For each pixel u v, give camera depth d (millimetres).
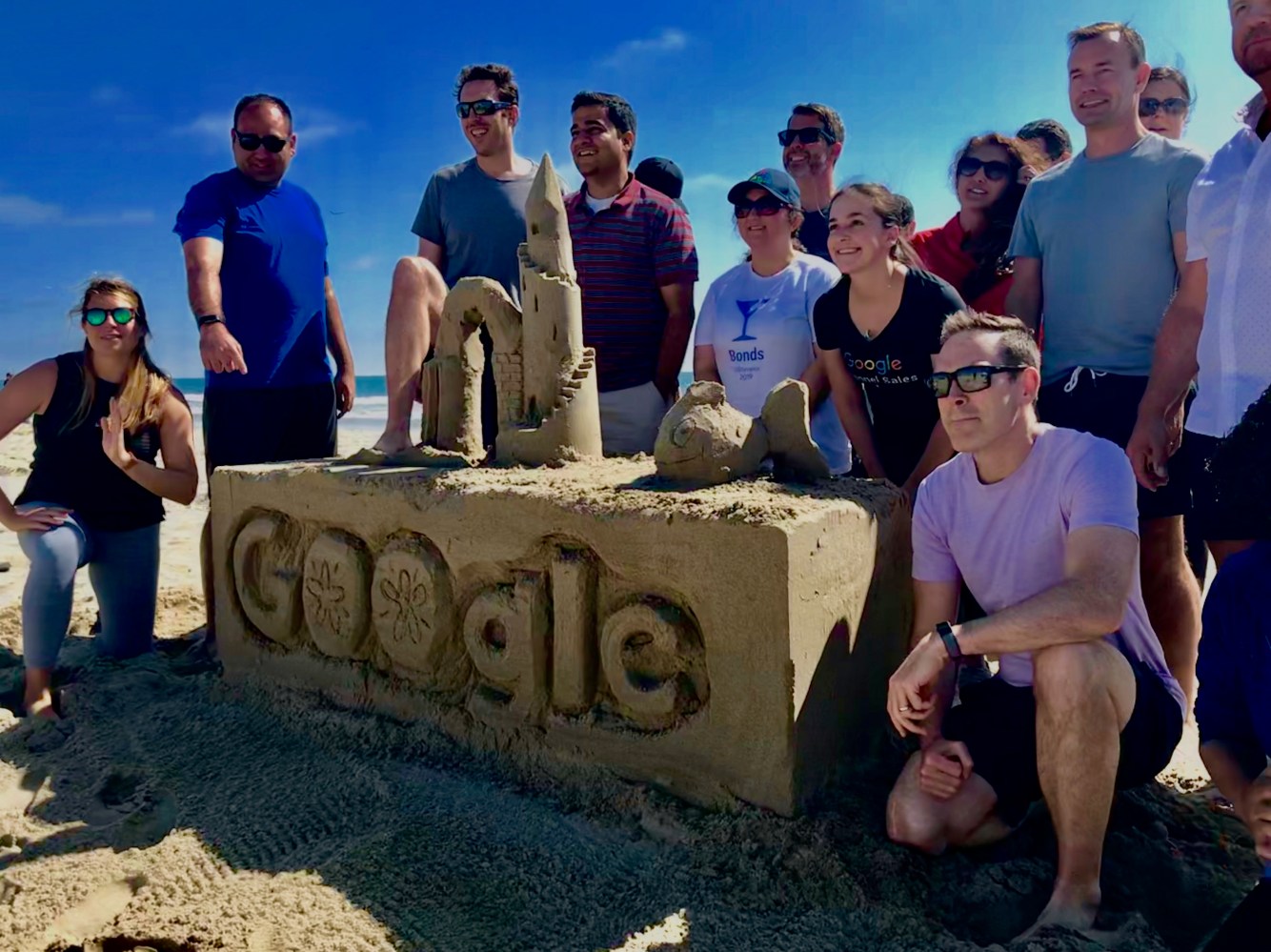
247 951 2074
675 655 2508
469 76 4246
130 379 3535
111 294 3438
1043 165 3896
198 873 2396
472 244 4324
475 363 3547
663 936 2047
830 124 4484
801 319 3756
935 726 2285
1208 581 4820
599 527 2621
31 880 2424
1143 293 3152
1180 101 4098
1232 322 2545
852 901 2125
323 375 4250
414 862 2375
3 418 3504
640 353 4188
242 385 4000
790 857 2242
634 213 4113
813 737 2420
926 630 2469
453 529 2945
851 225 3082
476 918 2166
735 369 3857
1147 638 2232
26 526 3365
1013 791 2266
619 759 2623
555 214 3307
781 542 2291
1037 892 2184
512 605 2797
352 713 3172
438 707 3010
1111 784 2002
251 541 3502
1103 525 2076
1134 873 2275
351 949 2074
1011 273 3846
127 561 3705
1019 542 2258
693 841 2365
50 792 2887
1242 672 1792
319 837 2535
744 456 2838
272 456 4094
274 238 4008
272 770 2920
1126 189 3133
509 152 4363
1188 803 2570
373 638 3236
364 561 3211
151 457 3705
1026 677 2359
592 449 3371
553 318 3295
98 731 3252
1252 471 1793
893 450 3383
